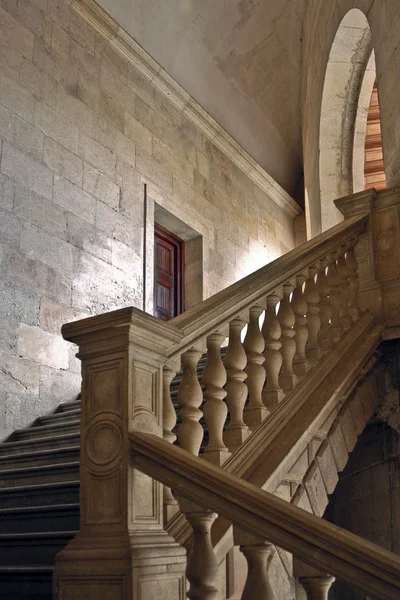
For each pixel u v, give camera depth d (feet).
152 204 24.40
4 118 18.72
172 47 26.86
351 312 14.98
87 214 21.12
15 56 19.54
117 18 24.09
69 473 12.40
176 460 7.33
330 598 15.49
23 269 18.40
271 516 6.59
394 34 15.44
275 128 34.53
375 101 27.89
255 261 31.63
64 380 19.22
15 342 17.81
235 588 8.11
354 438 12.64
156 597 7.18
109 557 7.16
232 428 9.96
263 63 31.40
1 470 13.58
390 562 5.80
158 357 8.39
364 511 15.80
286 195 35.09
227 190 30.19
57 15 21.49
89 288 20.63
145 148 24.67
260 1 28.71
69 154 20.86
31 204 19.06
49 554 9.75
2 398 17.21
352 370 12.98
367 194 15.69
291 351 11.66
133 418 7.82
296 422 10.83
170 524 8.34
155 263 26.37
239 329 10.27
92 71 22.66
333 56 22.44
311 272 13.12
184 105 27.30
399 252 15.20
